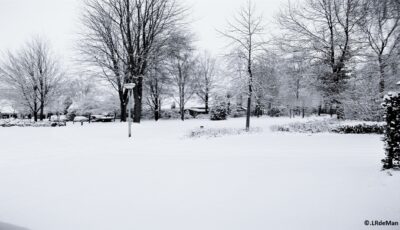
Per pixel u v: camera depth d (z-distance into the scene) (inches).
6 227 165.2
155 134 687.1
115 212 182.7
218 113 1412.4
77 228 161.6
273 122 1079.0
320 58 761.6
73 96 1838.1
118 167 309.0
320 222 158.9
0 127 1010.7
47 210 189.2
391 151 234.5
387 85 689.6
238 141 492.1
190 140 541.6
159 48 938.1
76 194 220.1
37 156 391.5
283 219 164.4
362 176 229.1
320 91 757.9
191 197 206.1
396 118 233.5
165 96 1620.3
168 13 960.3
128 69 948.6
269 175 253.4
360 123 602.5
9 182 257.4
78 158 369.7
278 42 801.6
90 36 999.6
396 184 200.1
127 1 924.6
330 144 429.4
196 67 1733.5
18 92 1336.1
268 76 858.1
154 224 163.6
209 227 157.9
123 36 948.6
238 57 747.4
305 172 255.9
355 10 714.8
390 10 642.8
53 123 1082.1
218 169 284.7
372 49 736.3
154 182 246.4
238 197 202.4
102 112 1742.1
